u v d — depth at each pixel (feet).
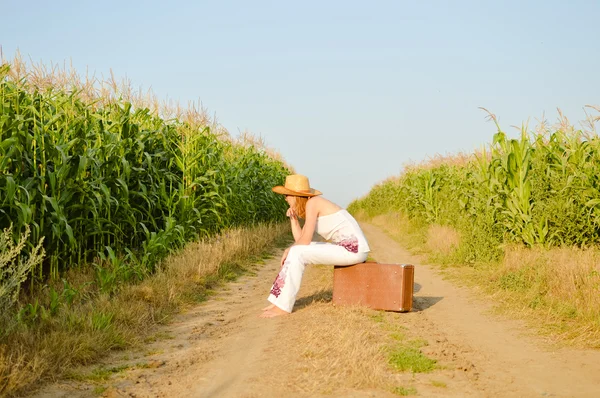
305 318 22.35
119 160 32.30
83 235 28.76
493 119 39.68
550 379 15.52
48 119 28.22
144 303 23.94
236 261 38.83
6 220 24.53
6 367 14.19
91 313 19.92
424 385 14.88
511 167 38.01
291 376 15.40
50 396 14.05
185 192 38.81
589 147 36.99
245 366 16.60
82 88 32.45
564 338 19.88
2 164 23.56
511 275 29.17
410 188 73.15
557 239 35.86
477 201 43.96
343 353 17.02
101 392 14.33
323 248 23.97
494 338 20.34
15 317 17.84
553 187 36.32
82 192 27.89
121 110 35.76
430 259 42.63
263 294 29.94
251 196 58.03
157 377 15.76
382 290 24.22
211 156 44.37
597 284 24.38
